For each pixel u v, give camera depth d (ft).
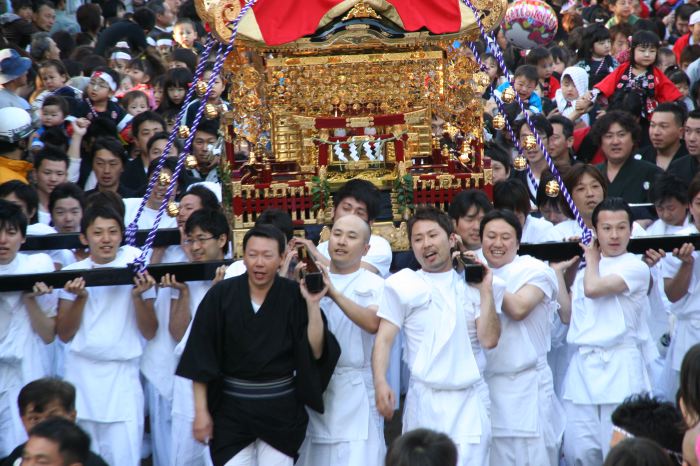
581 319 36.52
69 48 73.56
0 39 61.11
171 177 39.42
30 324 36.96
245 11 36.50
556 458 35.58
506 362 34.22
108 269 35.09
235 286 32.12
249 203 38.70
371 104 41.73
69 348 36.94
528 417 34.22
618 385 35.55
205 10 40.06
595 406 36.22
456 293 32.76
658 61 66.28
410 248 39.52
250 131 41.60
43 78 58.49
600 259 36.09
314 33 40.01
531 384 34.47
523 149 49.47
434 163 44.55
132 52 73.97
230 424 31.76
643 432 26.63
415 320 32.78
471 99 41.81
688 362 24.80
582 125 59.62
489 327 31.91
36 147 50.42
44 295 36.65
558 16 96.32
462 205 37.45
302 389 31.81
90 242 36.32
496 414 34.32
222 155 45.01
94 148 48.67
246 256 31.68
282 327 31.86
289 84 41.11
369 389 34.09
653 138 50.03
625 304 35.65
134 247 38.09
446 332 32.24
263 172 41.68
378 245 37.65
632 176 46.19
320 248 37.50
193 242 37.17
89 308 36.55
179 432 37.37
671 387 40.27
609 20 88.84
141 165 51.78
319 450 33.71
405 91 41.65
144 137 51.57
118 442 36.81
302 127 40.57
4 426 37.11
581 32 77.66
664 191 40.88
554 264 37.01
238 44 39.52
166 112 59.16
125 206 44.50
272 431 31.71
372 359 32.32
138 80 67.21
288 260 34.35
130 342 36.83
